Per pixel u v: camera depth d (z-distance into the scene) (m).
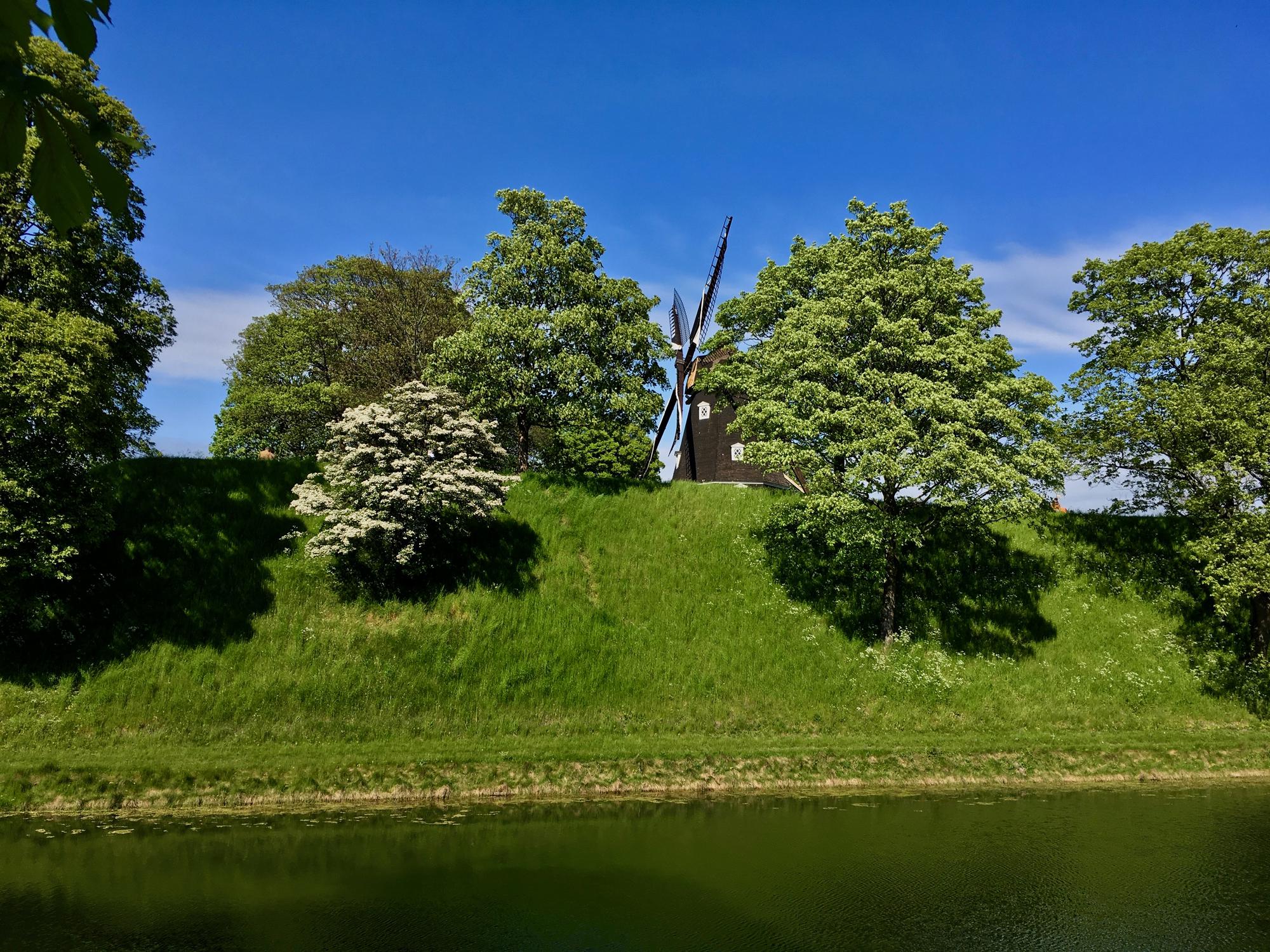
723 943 11.47
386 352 40.34
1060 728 23.38
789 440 25.53
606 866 14.15
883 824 16.72
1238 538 24.77
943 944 11.62
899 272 25.36
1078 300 30.14
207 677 20.50
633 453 48.09
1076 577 29.12
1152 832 16.52
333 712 20.47
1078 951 11.49
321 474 25.64
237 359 48.50
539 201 29.95
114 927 11.45
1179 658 26.52
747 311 30.84
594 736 20.81
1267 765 21.70
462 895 12.79
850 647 25.14
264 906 12.22
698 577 26.67
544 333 28.12
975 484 22.05
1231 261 27.28
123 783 16.84
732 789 18.97
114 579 21.84
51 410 17.98
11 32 2.46
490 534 26.20
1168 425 25.08
